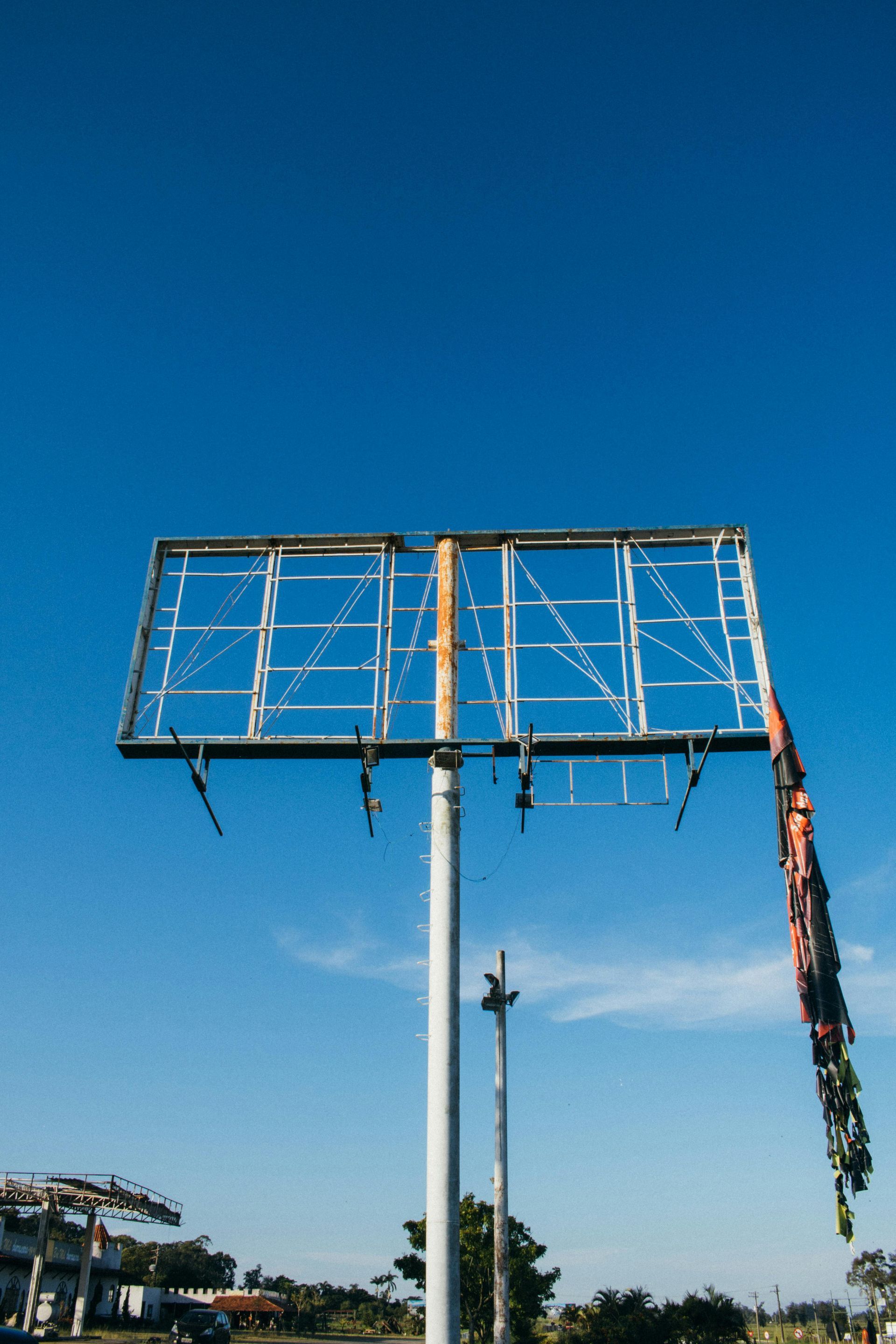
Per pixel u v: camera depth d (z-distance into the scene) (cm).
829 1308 10431
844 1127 1769
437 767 2030
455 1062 1781
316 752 2141
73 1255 6019
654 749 2120
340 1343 5916
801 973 1903
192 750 2141
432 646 2214
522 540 2295
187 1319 3809
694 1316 5106
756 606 2200
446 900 1908
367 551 2320
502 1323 2358
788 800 2020
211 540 2330
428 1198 1694
